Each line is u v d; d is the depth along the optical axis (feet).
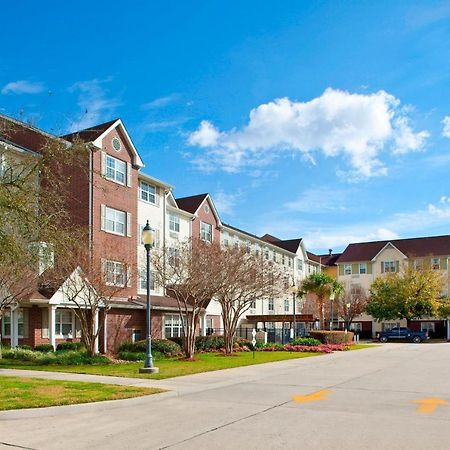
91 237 95.81
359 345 150.82
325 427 33.86
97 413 39.22
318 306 193.36
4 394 43.01
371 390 51.83
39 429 33.76
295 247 222.69
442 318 207.92
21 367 70.85
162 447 29.17
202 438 31.17
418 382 58.54
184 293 90.17
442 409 40.45
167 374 62.23
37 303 89.25
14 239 51.08
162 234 128.57
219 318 158.92
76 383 51.11
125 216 111.75
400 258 230.07
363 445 29.17
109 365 74.74
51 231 55.26
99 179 103.76
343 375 66.13
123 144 113.50
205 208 153.58
